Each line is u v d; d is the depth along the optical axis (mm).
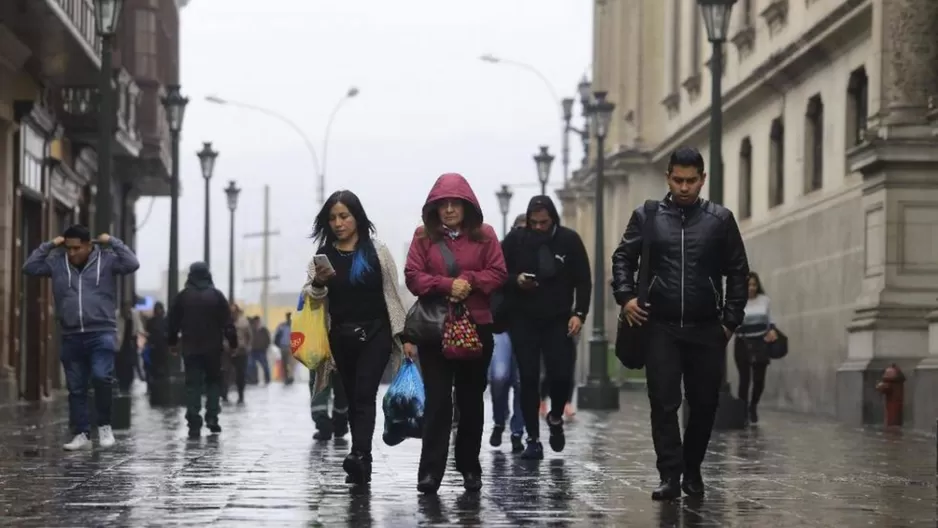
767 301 50750
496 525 19828
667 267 22734
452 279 23266
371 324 24516
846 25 56375
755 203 72438
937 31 50906
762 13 68875
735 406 45562
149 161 92438
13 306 61969
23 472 27719
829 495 24375
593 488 25141
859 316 52188
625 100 105625
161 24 100188
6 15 53938
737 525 20094
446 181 23516
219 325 40312
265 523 19828
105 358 33812
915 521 20766
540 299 30562
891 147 50406
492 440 34500
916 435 42656
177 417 51594
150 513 20938
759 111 71750
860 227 55469
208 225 94312
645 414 57656
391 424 24625
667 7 94312
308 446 35594
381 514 21000
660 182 98750
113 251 33969
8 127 60750
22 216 66188
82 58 62344
